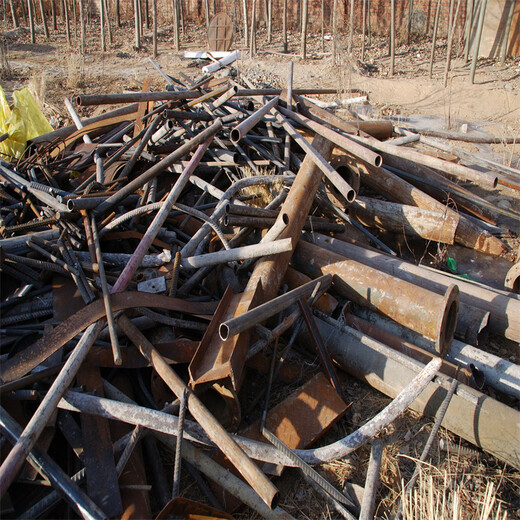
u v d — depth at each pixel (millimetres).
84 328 3340
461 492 3303
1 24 16906
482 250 5848
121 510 2816
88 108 9922
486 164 7262
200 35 16750
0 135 6223
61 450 3250
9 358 3375
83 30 14086
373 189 6328
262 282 4078
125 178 4969
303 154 6602
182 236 5008
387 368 3977
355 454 3660
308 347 4387
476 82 12195
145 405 3691
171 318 3852
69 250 4199
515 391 3975
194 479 3434
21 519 2729
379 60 14172
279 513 3072
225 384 3371
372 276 4418
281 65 13406
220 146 6188
